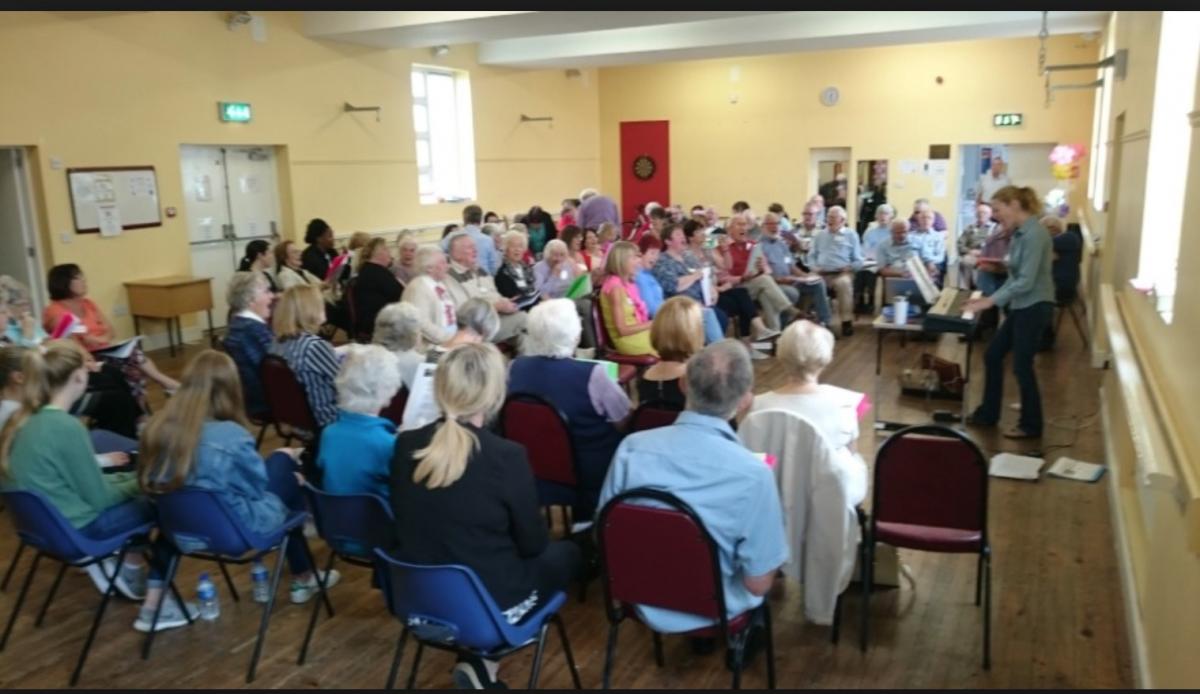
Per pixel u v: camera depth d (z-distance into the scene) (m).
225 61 8.38
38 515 2.67
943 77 12.20
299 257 7.37
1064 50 11.50
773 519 2.20
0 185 7.05
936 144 12.41
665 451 2.22
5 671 2.80
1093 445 4.71
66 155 7.11
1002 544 3.56
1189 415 2.21
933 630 2.92
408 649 2.89
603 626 3.01
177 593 3.06
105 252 7.48
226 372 2.81
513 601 2.25
